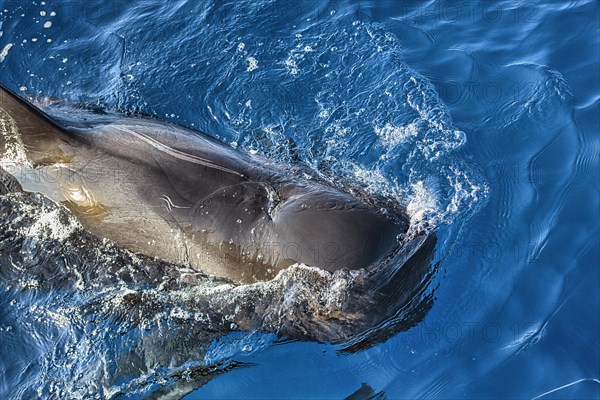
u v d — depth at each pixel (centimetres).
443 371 560
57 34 848
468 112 761
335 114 755
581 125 743
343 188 615
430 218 623
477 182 682
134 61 818
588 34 852
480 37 856
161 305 582
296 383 560
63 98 750
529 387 549
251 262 551
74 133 573
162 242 565
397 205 621
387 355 567
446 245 620
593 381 549
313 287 542
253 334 572
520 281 610
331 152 700
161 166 567
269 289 552
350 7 888
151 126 613
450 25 873
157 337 576
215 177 570
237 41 844
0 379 549
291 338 568
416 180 675
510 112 759
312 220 547
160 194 559
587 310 593
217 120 746
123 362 565
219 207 557
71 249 593
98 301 590
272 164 630
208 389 559
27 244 601
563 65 817
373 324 551
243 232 552
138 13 879
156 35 852
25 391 544
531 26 869
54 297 595
